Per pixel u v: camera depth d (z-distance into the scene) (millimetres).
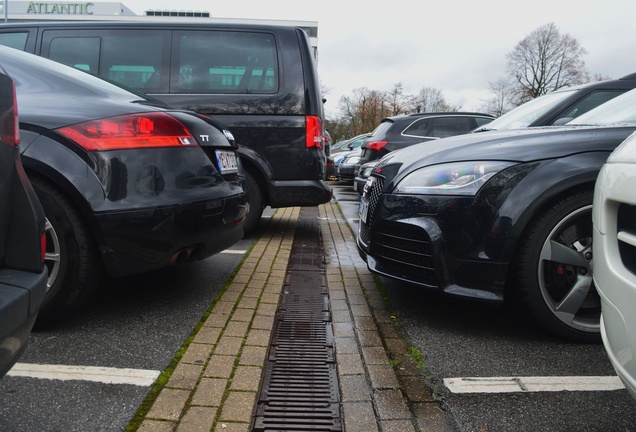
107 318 3064
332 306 3428
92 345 2670
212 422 1981
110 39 5402
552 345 2797
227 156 3436
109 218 2701
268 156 5316
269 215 8070
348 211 9039
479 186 2799
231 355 2580
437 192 2904
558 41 51719
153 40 5383
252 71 5355
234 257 4719
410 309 3381
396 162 3355
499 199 2754
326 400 2215
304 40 5445
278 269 4297
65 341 2715
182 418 2004
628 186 1633
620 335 1600
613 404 2178
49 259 2766
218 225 3135
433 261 2865
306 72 5375
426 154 3184
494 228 2744
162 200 2832
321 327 3064
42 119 2748
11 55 3021
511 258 2746
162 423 1965
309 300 3562
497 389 2303
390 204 3102
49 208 2707
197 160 3061
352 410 2115
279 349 2729
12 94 1682
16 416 1993
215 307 3289
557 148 2785
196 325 2977
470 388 2311
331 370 2500
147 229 2791
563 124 3816
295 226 6887
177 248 2926
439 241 2848
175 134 2977
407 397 2229
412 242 2988
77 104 2859
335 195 12891
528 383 2359
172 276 4020
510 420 2051
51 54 5426
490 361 2592
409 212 2980
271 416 2076
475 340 2865
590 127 2996
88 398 2139
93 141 2729
